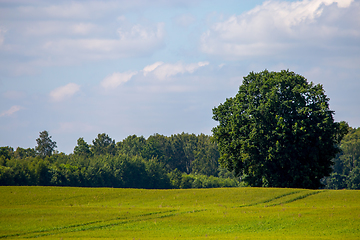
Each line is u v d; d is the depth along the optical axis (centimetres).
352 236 4184
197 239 4191
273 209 5653
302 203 6088
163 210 5831
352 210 5278
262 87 8481
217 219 5209
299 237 4178
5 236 4469
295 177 7931
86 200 6662
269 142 8156
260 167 8131
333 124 8069
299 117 8144
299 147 7906
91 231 4706
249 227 4772
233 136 8494
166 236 4422
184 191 7444
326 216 5025
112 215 5488
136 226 4947
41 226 4900
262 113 8162
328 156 8206
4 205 6106
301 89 8194
